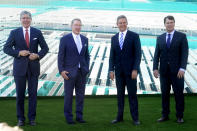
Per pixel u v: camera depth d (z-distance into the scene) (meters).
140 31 5.18
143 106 4.29
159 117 3.55
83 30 5.15
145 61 5.10
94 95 4.98
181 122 3.24
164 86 3.27
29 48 3.07
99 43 5.14
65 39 3.23
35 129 2.94
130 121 3.33
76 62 3.23
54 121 3.36
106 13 5.18
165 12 5.21
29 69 3.08
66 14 5.12
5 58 4.80
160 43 3.23
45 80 4.96
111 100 4.80
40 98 4.93
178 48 3.15
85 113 3.85
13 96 4.82
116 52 3.16
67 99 3.22
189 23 5.18
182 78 3.18
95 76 5.01
